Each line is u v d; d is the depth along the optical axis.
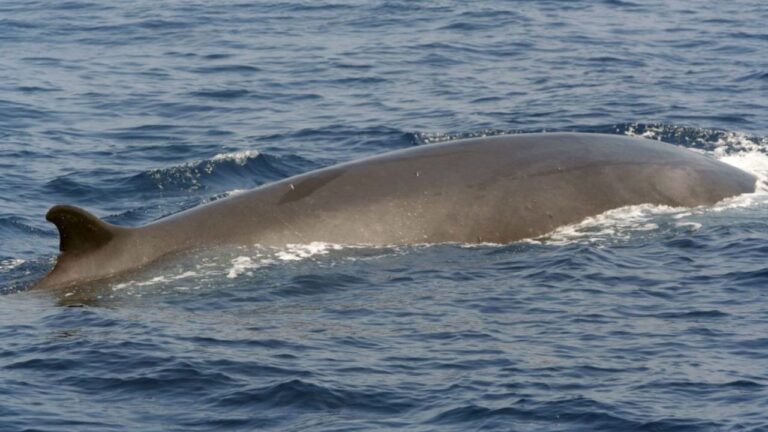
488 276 44.06
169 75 93.06
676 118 73.62
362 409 33.53
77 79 92.12
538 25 110.44
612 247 46.59
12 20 120.88
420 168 49.53
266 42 106.00
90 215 45.41
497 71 90.94
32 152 69.31
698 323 39.09
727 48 98.62
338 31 110.50
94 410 33.78
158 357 37.00
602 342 37.72
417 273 44.56
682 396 33.78
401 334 38.78
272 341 38.34
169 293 43.25
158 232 46.59
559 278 43.53
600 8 120.00
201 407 33.88
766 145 67.12
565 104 78.69
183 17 120.25
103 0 133.38
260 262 45.62
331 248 46.72
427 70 91.94
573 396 33.88
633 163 51.22
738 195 51.56
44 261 48.72
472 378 35.19
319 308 41.50
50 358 37.19
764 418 32.25
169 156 68.75
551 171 49.88
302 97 84.06
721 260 44.84
